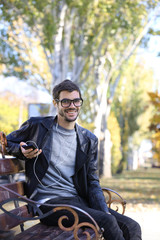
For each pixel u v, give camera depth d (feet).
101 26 51.47
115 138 86.17
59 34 46.62
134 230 11.79
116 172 92.84
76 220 9.96
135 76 104.12
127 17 51.55
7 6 43.91
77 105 12.01
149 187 53.16
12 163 12.00
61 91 11.98
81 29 51.21
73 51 52.80
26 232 10.99
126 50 64.90
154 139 48.37
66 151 12.08
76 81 52.70
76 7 46.09
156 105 43.21
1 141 11.60
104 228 10.76
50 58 48.44
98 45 55.36
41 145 11.87
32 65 55.26
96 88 63.98
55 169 12.05
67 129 12.11
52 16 45.14
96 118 63.31
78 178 12.33
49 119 12.17
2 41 50.42
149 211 29.22
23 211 11.57
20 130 12.00
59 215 11.34
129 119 104.99
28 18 45.14
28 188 11.93
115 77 71.56
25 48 53.06
